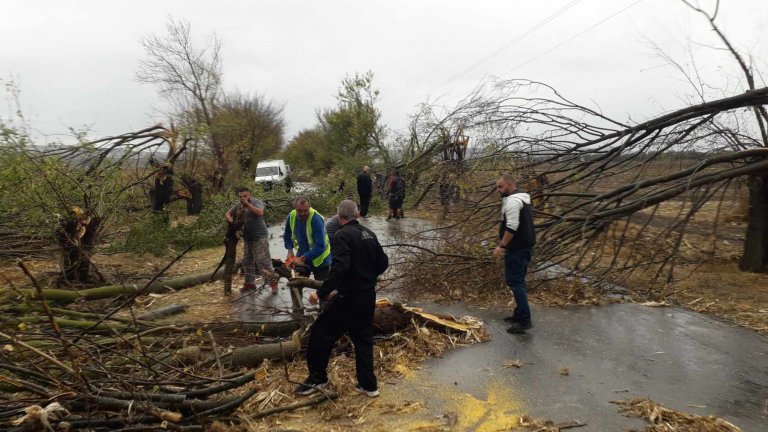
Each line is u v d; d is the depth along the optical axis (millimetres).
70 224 7305
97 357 4070
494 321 6004
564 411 3764
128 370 4164
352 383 4199
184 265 9430
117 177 8523
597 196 7863
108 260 9578
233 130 16672
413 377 4387
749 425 3568
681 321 5961
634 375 4418
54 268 8484
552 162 8961
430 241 8797
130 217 10227
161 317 5938
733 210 14047
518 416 3695
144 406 3271
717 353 4938
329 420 3668
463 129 9945
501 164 9094
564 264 9008
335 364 4551
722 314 6199
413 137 17125
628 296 7066
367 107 27250
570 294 6930
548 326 5789
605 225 7598
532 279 7520
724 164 8367
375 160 23031
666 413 3639
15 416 3270
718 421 3527
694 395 4035
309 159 37531
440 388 4168
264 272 7035
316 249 5691
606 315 6215
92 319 5238
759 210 8164
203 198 16078
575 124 8594
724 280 7742
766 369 4551
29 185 7129
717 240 10734
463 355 4891
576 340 5309
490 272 7270
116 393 3402
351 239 3916
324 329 3973
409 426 3570
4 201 7418
